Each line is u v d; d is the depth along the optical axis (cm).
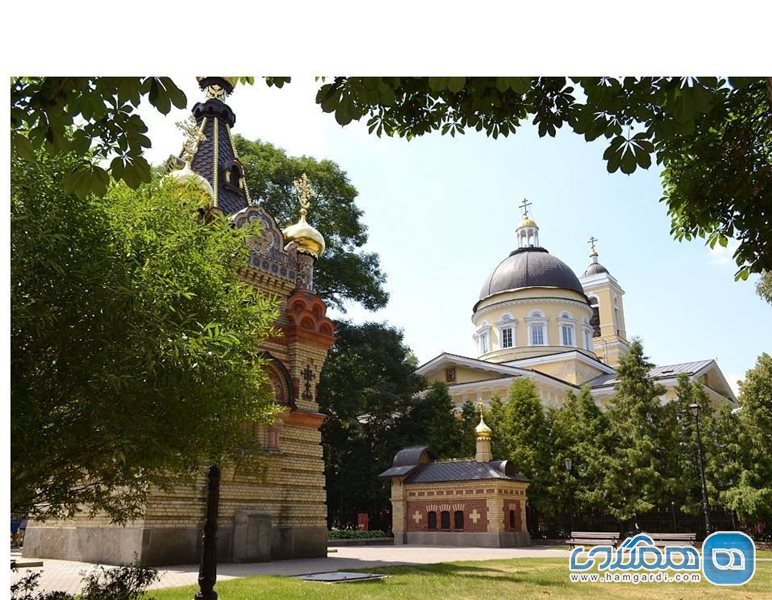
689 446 3156
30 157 522
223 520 1683
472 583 1313
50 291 552
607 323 6894
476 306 6256
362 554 2195
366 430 3912
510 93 706
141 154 583
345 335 3694
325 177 3441
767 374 3022
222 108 2192
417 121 757
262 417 815
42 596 698
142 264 639
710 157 891
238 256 812
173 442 621
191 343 588
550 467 3372
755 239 938
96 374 545
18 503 605
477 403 4794
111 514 734
